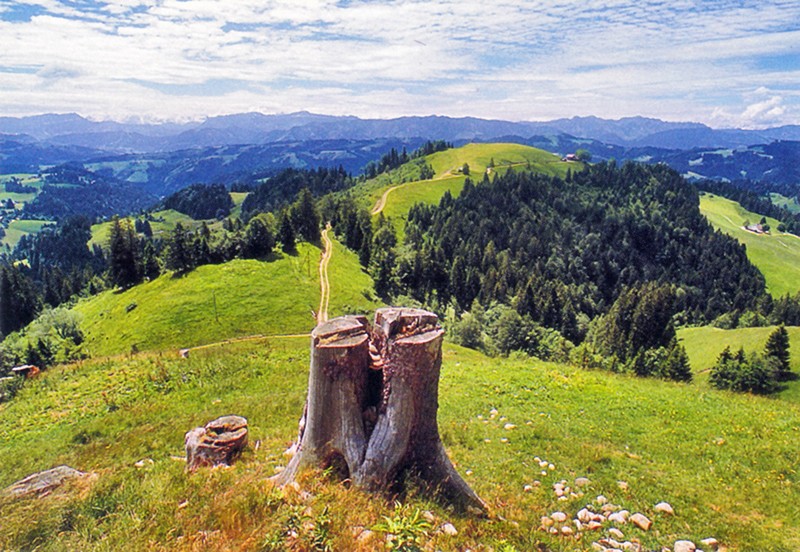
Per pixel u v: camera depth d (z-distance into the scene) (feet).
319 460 30.78
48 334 231.71
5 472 53.88
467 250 469.57
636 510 35.27
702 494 38.58
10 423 76.84
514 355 172.76
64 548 24.94
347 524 25.49
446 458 32.01
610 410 59.93
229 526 25.55
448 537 26.43
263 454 42.88
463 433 51.34
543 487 38.99
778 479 41.37
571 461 44.39
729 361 194.80
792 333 238.68
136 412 72.38
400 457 29.60
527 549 27.43
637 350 277.03
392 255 377.91
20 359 196.13
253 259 298.56
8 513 29.19
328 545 23.50
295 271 289.94
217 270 280.10
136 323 233.35
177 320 231.30
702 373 237.66
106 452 53.93
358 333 31.07
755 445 48.01
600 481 39.91
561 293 394.52
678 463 44.91
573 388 69.05
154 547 24.45
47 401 85.61
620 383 72.64
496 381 72.64
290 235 330.75
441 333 29.96
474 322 275.80
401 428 29.53
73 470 39.22
